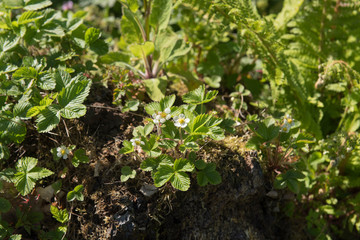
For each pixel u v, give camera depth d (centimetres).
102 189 70
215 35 85
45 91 73
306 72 85
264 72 82
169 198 69
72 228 70
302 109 82
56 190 70
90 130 74
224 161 72
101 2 110
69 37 77
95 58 81
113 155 72
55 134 72
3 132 69
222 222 72
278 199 77
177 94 81
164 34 80
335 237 80
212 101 81
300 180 73
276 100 82
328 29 86
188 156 69
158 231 71
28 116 68
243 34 77
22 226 70
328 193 79
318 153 77
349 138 77
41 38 76
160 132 70
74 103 69
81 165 71
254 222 75
